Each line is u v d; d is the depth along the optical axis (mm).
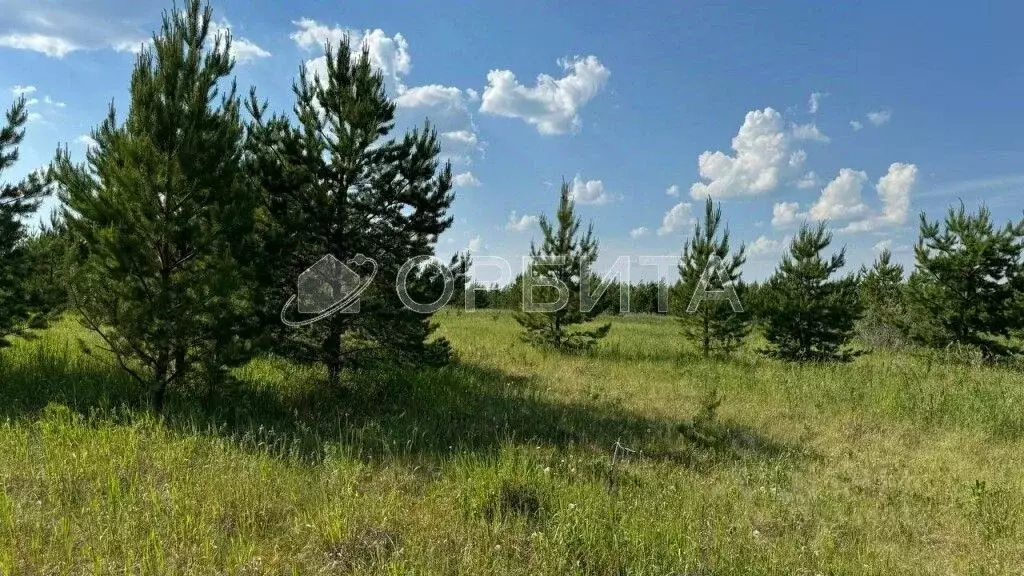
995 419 9414
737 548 4512
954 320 18750
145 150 6738
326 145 9078
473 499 5012
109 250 6637
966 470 7219
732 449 7379
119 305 6926
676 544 4375
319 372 10148
